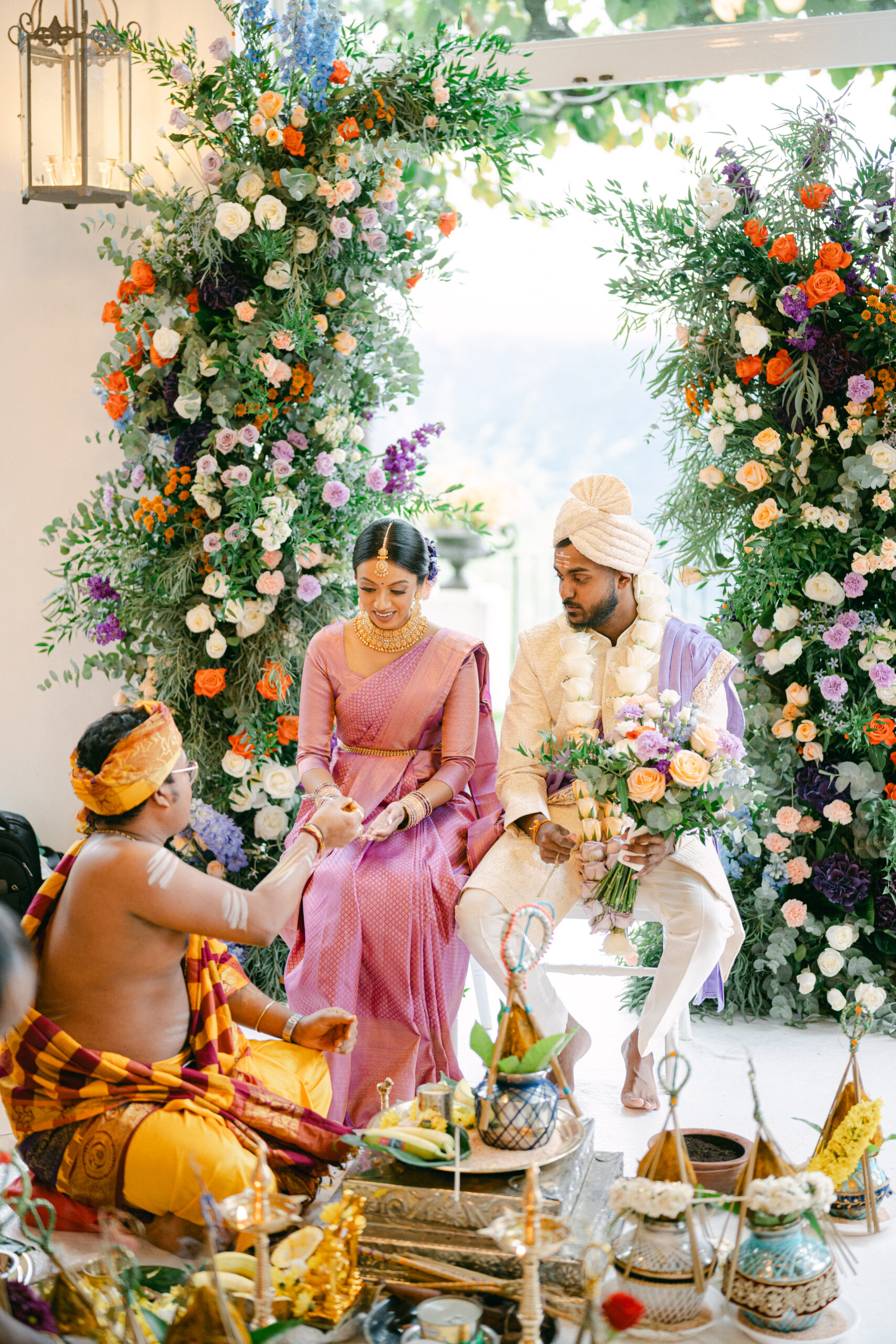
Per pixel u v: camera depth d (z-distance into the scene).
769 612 3.61
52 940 2.24
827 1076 3.06
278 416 3.69
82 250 4.26
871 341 3.37
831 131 3.41
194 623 3.60
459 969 2.98
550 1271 1.85
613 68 3.98
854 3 3.83
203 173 3.50
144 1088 2.20
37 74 3.62
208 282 3.56
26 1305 1.65
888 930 3.49
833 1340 1.87
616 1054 3.24
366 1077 2.86
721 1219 2.20
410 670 3.16
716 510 3.64
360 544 3.09
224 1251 2.07
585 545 2.92
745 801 2.95
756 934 3.59
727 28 3.87
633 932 3.73
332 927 2.82
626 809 2.71
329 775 3.14
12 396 4.33
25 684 4.39
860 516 3.45
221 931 2.23
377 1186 1.96
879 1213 2.28
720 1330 1.94
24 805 4.42
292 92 3.52
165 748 2.21
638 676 2.90
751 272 3.48
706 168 3.65
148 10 4.08
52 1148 2.21
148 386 3.71
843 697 3.48
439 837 3.06
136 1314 1.69
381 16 4.27
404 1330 1.83
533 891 2.88
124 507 3.76
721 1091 2.96
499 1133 2.00
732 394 3.45
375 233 3.58
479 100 3.61
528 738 3.04
